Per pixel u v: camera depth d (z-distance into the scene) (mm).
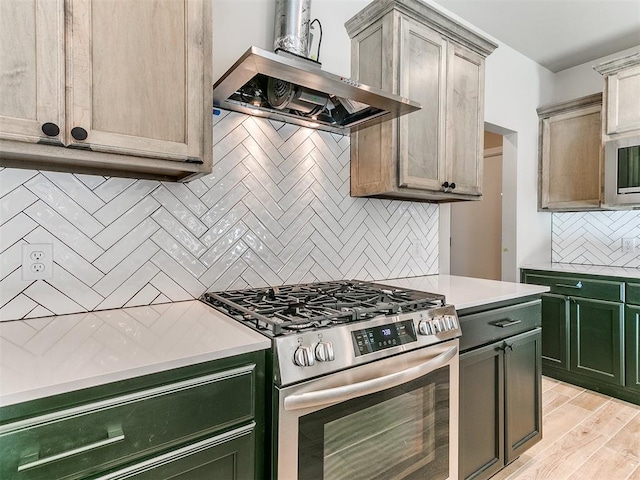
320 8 1981
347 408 1171
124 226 1418
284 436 1025
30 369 818
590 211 3287
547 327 3059
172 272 1525
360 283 1898
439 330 1415
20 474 718
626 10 2578
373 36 1925
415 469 1375
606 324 2719
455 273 4488
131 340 1032
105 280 1383
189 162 1225
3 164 1182
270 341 1047
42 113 982
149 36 1146
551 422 2363
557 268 3051
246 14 1714
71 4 1018
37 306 1265
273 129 1791
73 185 1321
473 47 2152
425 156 1938
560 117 3271
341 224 2049
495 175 4059
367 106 1699
